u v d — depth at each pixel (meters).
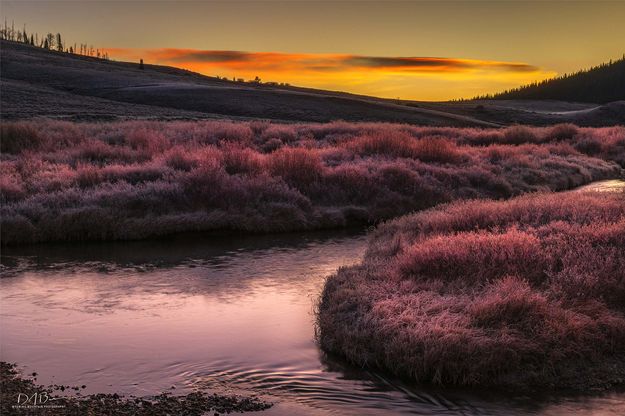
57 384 6.42
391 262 9.98
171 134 29.00
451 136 37.28
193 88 96.31
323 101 94.12
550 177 23.92
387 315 7.47
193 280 10.61
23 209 14.30
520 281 8.27
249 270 11.34
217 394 6.22
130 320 8.47
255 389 6.34
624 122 120.31
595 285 8.02
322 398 6.13
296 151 19.88
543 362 6.71
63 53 172.75
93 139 27.14
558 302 7.58
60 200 15.01
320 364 6.99
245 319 8.52
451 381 6.53
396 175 19.31
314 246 13.55
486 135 37.12
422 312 7.52
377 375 6.71
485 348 6.63
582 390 6.33
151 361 7.04
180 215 14.95
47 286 10.20
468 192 20.02
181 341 7.66
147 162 19.91
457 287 8.39
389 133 26.64
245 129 30.67
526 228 10.79
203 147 23.75
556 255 9.05
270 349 7.41
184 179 16.72
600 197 13.73
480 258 9.09
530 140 37.41
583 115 124.94
